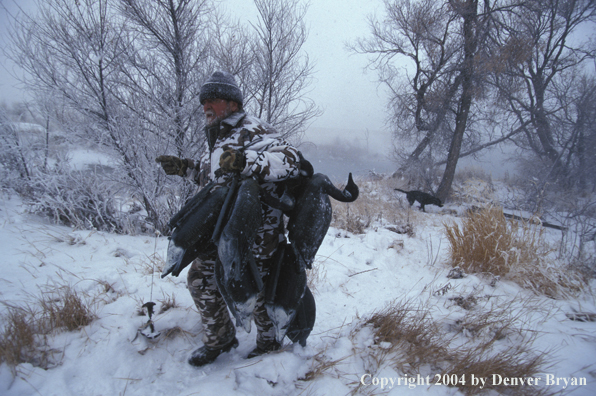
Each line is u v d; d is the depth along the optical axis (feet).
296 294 6.24
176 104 14.69
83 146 13.35
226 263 5.24
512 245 12.64
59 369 6.12
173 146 13.96
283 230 6.58
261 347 7.13
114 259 10.72
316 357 6.93
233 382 6.08
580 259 13.24
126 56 13.85
